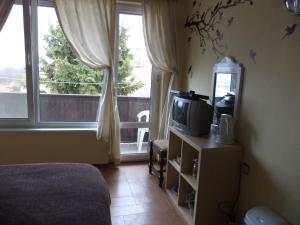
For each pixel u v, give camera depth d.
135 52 3.41
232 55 2.33
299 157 1.63
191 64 3.22
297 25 1.63
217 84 2.54
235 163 2.15
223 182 2.16
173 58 3.37
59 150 3.22
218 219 2.21
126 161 3.61
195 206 2.14
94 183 1.71
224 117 2.16
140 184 2.97
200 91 2.99
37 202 1.44
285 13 1.72
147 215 2.38
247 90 2.12
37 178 1.73
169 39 3.29
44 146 3.17
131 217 2.33
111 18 3.05
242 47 2.18
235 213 2.25
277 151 1.81
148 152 3.66
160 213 2.42
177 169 2.54
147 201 2.62
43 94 3.20
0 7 2.71
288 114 1.71
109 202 1.60
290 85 1.69
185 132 2.47
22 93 3.13
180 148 2.81
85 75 3.27
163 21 3.23
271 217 1.64
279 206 1.79
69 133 3.21
